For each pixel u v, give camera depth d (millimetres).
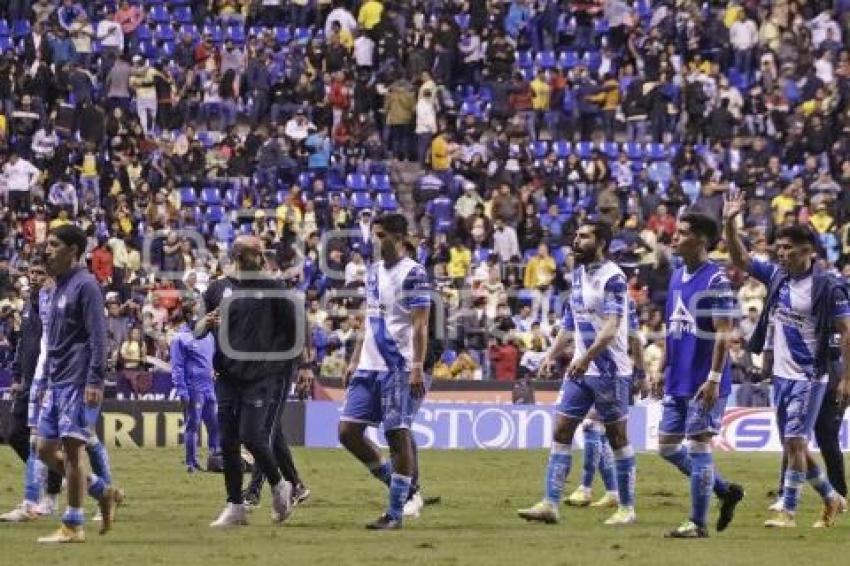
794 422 32438
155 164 73000
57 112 74312
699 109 81562
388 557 26969
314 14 85688
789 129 81938
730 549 28531
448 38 82750
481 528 32219
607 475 37062
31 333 34031
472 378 61000
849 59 84688
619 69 84938
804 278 32219
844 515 35312
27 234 66250
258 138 75438
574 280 32562
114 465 48781
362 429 32156
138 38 81812
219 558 26734
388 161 77750
